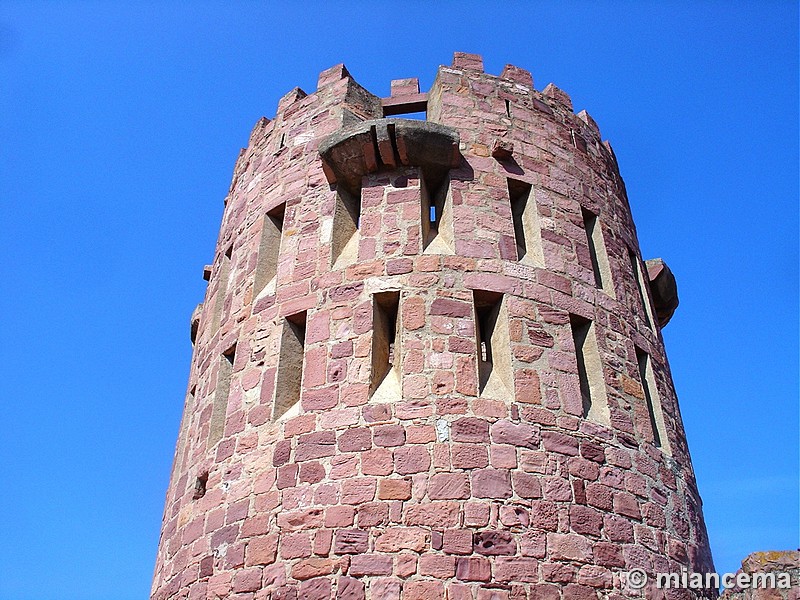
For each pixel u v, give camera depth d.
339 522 11.93
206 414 15.48
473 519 11.70
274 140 18.53
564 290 15.09
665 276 18.86
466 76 17.72
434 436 12.39
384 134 15.27
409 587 11.20
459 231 14.93
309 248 15.48
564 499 12.40
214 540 13.07
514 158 16.64
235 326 15.78
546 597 11.41
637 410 14.69
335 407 13.05
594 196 17.62
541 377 13.56
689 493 14.86
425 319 13.65
